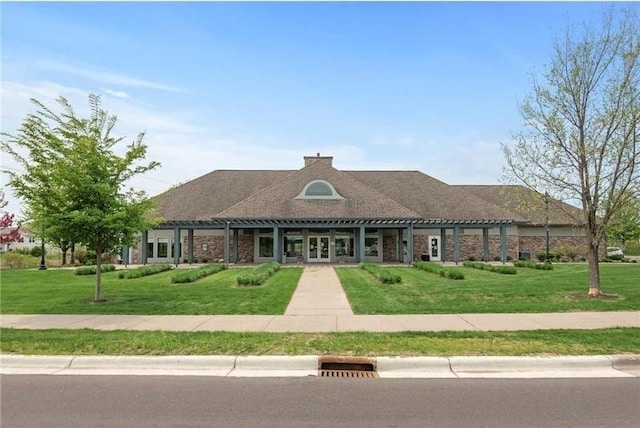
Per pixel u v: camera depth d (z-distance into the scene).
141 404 5.61
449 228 35.38
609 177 13.22
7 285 18.45
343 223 32.62
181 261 36.81
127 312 11.55
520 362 7.17
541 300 12.88
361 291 15.09
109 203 12.84
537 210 14.91
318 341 8.24
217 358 7.32
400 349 7.73
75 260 35.78
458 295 13.84
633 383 6.38
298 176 36.25
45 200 12.29
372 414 5.27
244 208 33.12
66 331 9.24
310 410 5.40
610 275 19.89
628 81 12.64
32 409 5.44
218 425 4.96
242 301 13.16
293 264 32.91
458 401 5.69
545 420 5.07
